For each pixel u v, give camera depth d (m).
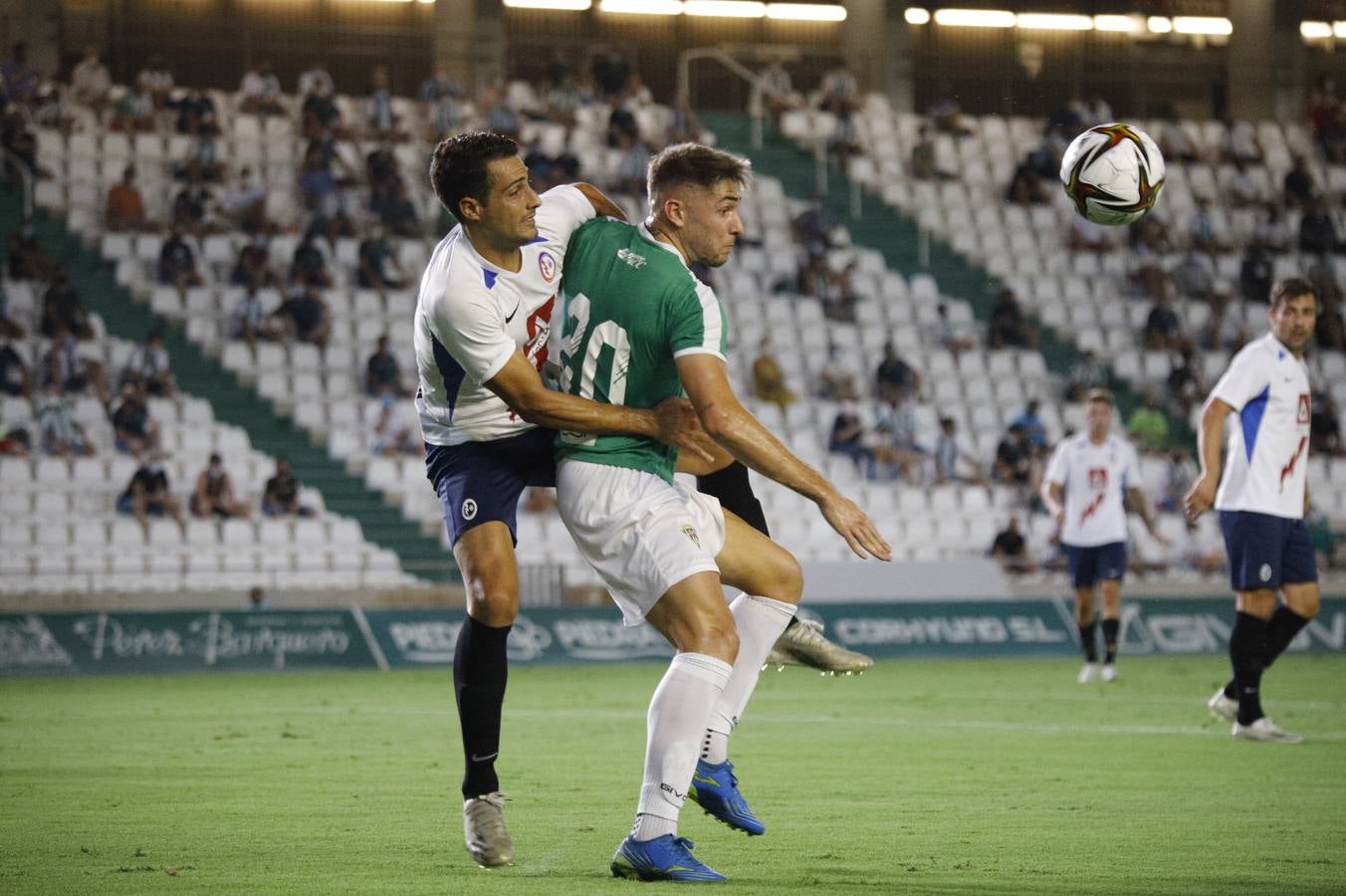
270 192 73.06
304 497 61.59
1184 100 97.25
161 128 74.31
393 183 72.25
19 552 56.56
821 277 74.62
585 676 50.03
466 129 76.25
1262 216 82.50
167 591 54.44
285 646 53.62
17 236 65.88
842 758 26.06
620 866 14.36
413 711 36.62
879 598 59.28
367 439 64.19
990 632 59.75
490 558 15.26
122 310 66.94
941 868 15.00
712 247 14.98
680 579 14.46
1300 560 28.20
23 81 72.56
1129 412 74.81
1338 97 95.25
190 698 41.16
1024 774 23.64
